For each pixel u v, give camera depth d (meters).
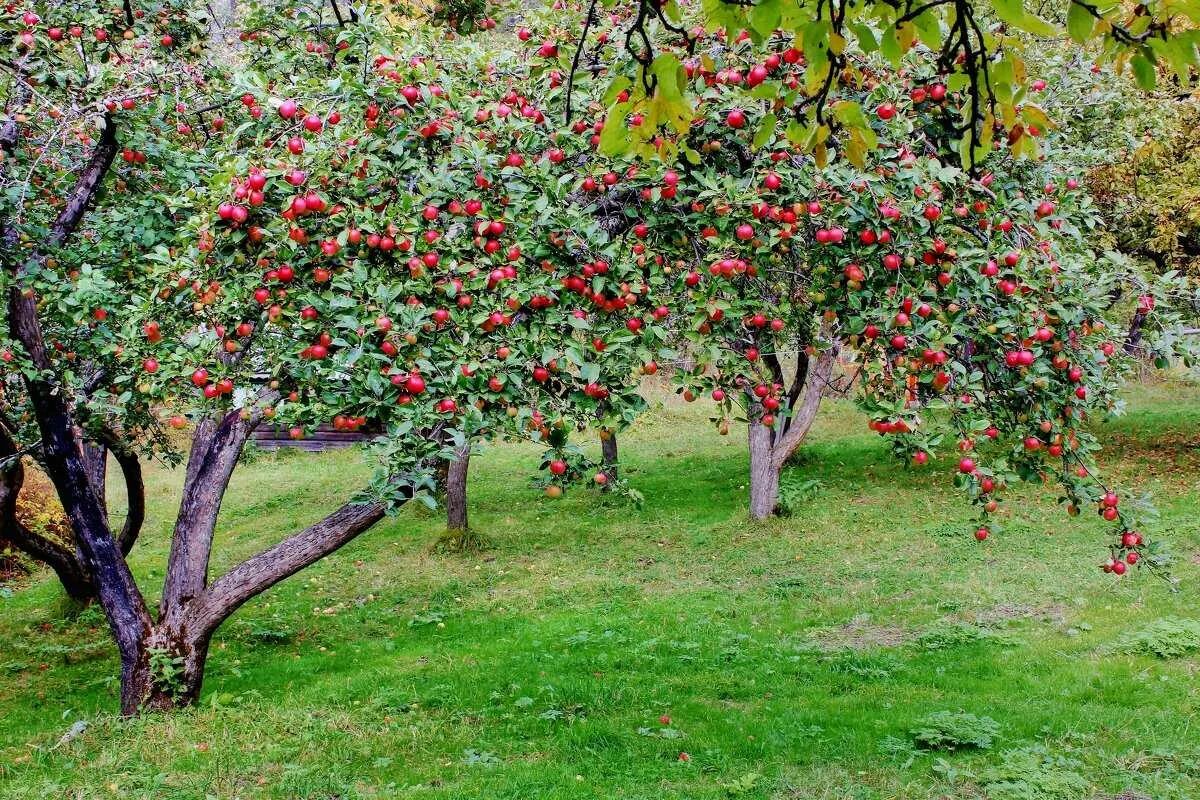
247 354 4.88
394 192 4.38
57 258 6.65
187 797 5.70
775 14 2.05
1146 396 20.88
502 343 4.05
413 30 6.14
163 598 7.77
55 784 5.86
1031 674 7.84
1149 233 13.76
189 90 7.13
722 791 5.79
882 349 4.52
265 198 4.13
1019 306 4.23
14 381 8.51
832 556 12.69
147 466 20.33
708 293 4.38
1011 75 2.32
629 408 4.09
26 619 11.97
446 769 6.28
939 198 4.20
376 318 3.90
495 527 15.58
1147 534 11.59
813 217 4.25
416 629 11.03
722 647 9.38
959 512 13.88
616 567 13.12
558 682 8.30
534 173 4.23
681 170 4.56
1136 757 6.03
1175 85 12.67
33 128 6.72
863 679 8.14
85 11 6.39
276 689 8.81
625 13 4.66
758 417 4.71
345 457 21.25
